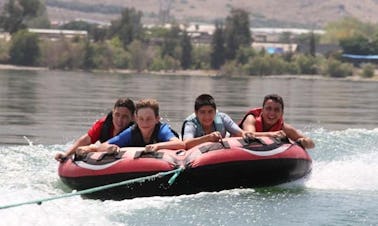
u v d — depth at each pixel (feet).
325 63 570.87
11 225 47.57
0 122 116.06
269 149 61.11
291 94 234.99
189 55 596.29
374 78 566.36
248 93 225.97
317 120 132.46
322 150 82.48
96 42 578.66
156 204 54.75
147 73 531.91
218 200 56.49
